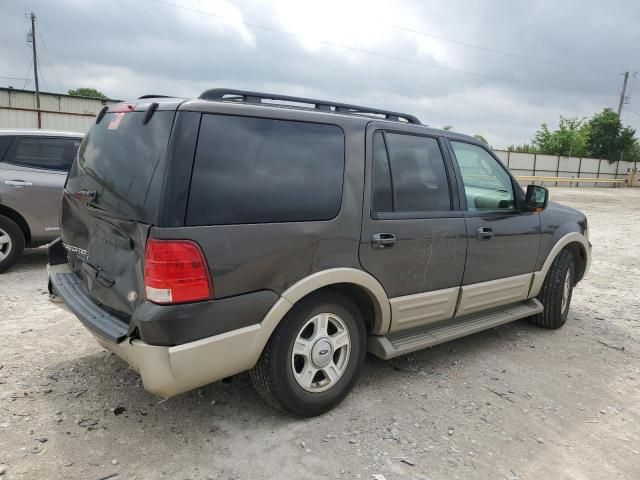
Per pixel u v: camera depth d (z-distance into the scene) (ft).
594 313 19.54
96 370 12.45
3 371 12.22
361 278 10.95
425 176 12.55
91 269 10.59
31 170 21.29
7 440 9.52
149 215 8.56
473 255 13.41
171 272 8.45
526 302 16.51
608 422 11.45
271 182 9.67
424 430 10.65
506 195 14.84
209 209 8.86
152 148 9.00
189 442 9.79
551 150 172.04
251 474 8.98
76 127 73.77
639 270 27.55
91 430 10.00
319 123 10.65
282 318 9.96
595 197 86.38
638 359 15.16
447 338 13.15
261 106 9.95
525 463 9.77
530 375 13.65
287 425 10.52
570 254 17.17
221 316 8.99
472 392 12.46
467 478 9.21
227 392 11.68
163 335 8.48
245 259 9.20
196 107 9.02
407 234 11.73
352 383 11.37
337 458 9.53
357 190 10.88
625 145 160.04
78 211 11.27
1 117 69.00
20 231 20.89
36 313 16.24
